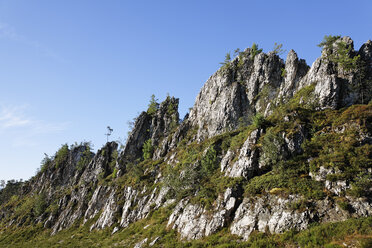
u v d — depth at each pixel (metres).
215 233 40.44
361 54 68.62
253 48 104.25
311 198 37.19
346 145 44.22
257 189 43.75
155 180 78.56
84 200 92.88
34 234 87.94
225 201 44.59
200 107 108.75
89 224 78.38
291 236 32.84
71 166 139.12
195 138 95.25
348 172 38.72
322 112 57.38
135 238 52.28
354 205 33.97
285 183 42.00
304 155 47.19
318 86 64.31
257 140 55.81
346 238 28.81
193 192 55.53
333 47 73.88
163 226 51.09
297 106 65.19
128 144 119.81
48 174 142.62
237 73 103.00
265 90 89.31
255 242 33.81
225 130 87.31
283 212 36.66
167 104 132.50
